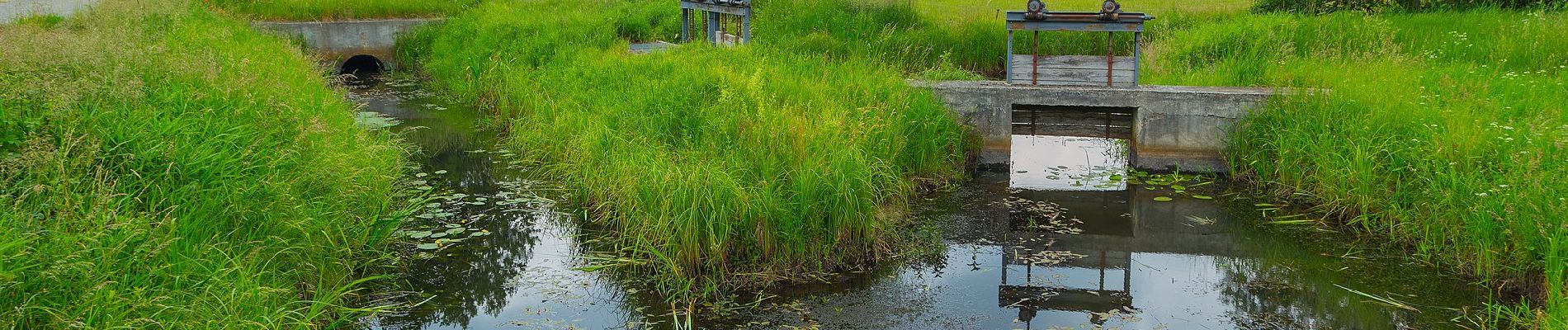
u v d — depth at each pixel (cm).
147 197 570
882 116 933
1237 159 995
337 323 588
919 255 751
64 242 468
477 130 1250
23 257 447
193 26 1380
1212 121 1003
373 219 729
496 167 1038
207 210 574
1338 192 843
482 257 735
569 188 924
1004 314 634
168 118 674
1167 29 1525
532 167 1037
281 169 666
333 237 660
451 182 973
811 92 974
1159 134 1019
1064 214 882
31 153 536
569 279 689
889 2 1593
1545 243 619
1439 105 903
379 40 1953
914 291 671
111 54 841
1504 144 752
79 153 588
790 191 725
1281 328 608
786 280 677
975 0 2105
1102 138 1165
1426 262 717
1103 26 1011
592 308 636
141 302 461
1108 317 630
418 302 645
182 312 477
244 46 1293
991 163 1052
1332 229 820
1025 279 702
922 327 611
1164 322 621
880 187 856
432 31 1925
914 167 961
